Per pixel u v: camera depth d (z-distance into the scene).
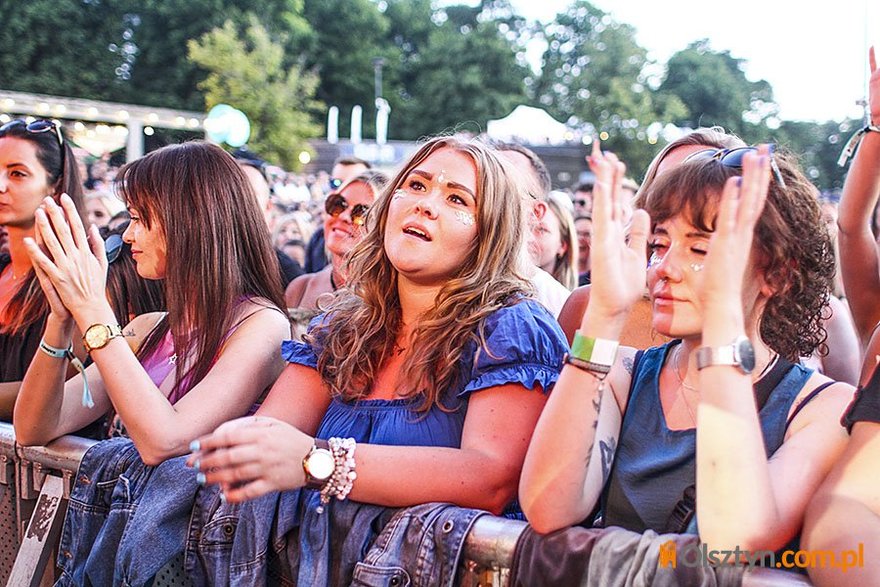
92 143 14.41
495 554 1.59
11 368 2.83
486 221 1.93
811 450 1.47
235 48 29.92
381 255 2.03
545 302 3.04
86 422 2.43
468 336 1.86
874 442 1.39
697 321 1.52
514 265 1.98
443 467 1.72
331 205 3.88
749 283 1.55
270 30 44.47
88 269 2.00
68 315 2.14
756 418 1.37
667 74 60.00
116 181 2.43
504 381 1.76
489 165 1.96
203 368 2.21
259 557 1.84
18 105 13.43
